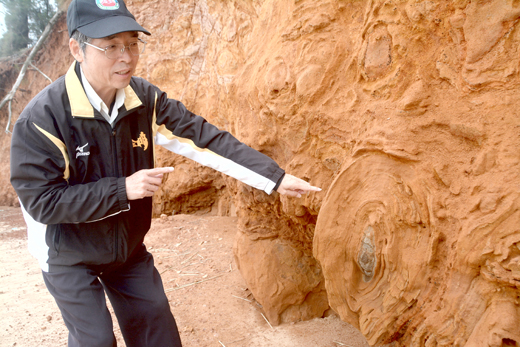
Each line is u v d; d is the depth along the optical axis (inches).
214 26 200.1
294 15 86.5
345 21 79.6
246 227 112.7
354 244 68.7
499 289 48.7
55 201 57.7
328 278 73.3
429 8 60.2
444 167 56.9
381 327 65.0
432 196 57.5
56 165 60.3
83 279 63.8
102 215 59.9
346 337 94.7
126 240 68.2
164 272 141.9
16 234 260.1
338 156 77.4
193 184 222.7
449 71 58.1
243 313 110.7
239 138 103.3
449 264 54.6
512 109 50.2
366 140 66.4
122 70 60.4
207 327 104.6
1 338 108.1
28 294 139.5
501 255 47.3
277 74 85.4
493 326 47.8
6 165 421.4
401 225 61.4
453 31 57.2
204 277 135.3
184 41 227.8
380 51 67.7
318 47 80.4
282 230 107.1
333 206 70.4
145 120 70.5
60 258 63.5
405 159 61.1
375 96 69.0
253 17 160.9
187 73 227.0
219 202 228.2
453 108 56.9
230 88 112.9
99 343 60.9
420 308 59.5
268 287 104.9
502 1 51.5
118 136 65.4
